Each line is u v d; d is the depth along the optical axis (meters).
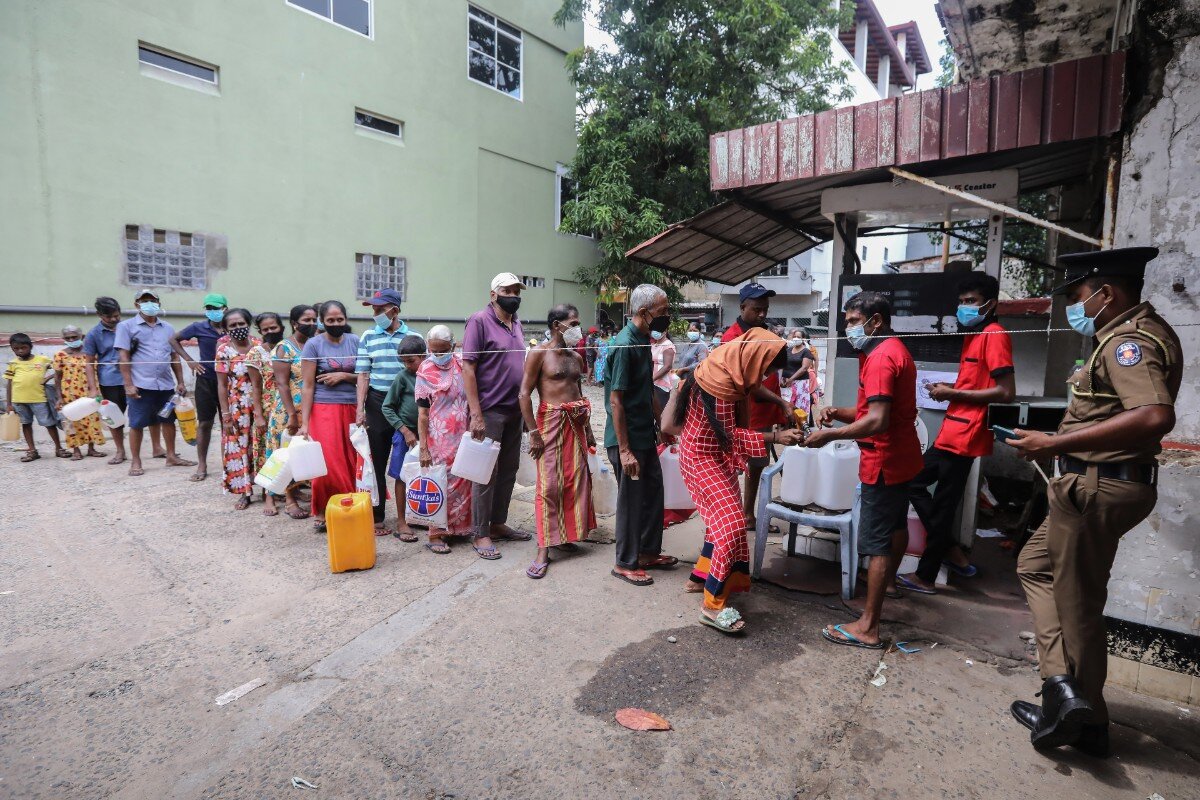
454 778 2.15
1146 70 2.63
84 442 7.02
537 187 15.59
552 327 4.02
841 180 4.71
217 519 4.90
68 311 8.73
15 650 2.95
